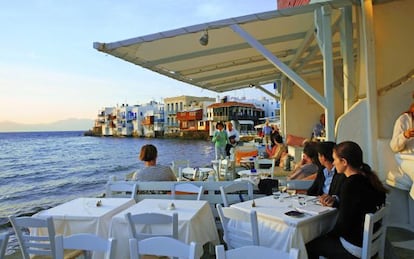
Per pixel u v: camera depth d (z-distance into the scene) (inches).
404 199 152.8
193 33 167.6
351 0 167.0
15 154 1322.6
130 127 3056.1
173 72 268.1
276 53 279.4
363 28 169.2
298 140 364.2
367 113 167.2
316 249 97.7
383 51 173.0
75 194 515.2
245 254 55.8
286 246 93.4
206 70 277.4
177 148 1510.8
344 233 92.5
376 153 163.3
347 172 98.6
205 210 126.8
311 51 285.1
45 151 1491.1
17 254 139.7
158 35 162.7
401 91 167.9
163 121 2662.4
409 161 138.1
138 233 105.9
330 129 167.9
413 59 170.2
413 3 171.2
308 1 247.8
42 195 509.7
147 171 164.6
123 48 177.2
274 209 107.4
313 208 106.0
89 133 3833.7
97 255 106.7
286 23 192.9
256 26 187.8
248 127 1859.0
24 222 97.5
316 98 168.7
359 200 91.8
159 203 131.1
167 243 64.2
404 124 145.3
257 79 411.5
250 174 222.1
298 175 163.6
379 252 96.3
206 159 959.6
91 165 909.2
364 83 175.0
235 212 98.5
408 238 133.3
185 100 2491.4
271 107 2085.4
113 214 124.6
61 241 71.9
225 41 202.7
